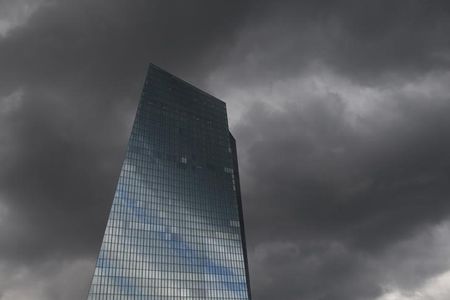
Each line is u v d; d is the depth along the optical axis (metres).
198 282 199.38
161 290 185.25
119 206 190.00
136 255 184.50
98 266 172.25
